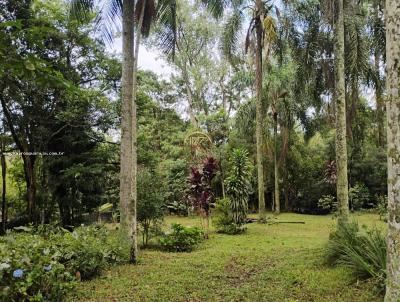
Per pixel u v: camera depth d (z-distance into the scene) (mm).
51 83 2023
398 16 2605
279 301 3857
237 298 4043
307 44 10477
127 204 6336
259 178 13398
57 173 10953
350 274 4512
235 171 10984
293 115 15461
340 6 6781
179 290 4414
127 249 6148
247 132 17188
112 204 11758
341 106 6590
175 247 7727
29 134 10695
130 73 6480
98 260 5312
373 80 11242
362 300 3682
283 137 15883
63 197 11039
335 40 6773
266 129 16172
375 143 17562
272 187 18469
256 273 5250
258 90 13273
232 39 13031
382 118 16328
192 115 21047
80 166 10141
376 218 12398
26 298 3154
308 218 14953
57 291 3479
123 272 5488
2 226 11109
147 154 11547
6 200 12328
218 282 4793
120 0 7359
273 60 15219
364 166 16469
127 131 6422
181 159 17828
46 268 3441
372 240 4520
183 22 20438
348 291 3982
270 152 16609
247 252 7090
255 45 13234
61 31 9945
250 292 4230
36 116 10242
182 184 15719
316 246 7379
